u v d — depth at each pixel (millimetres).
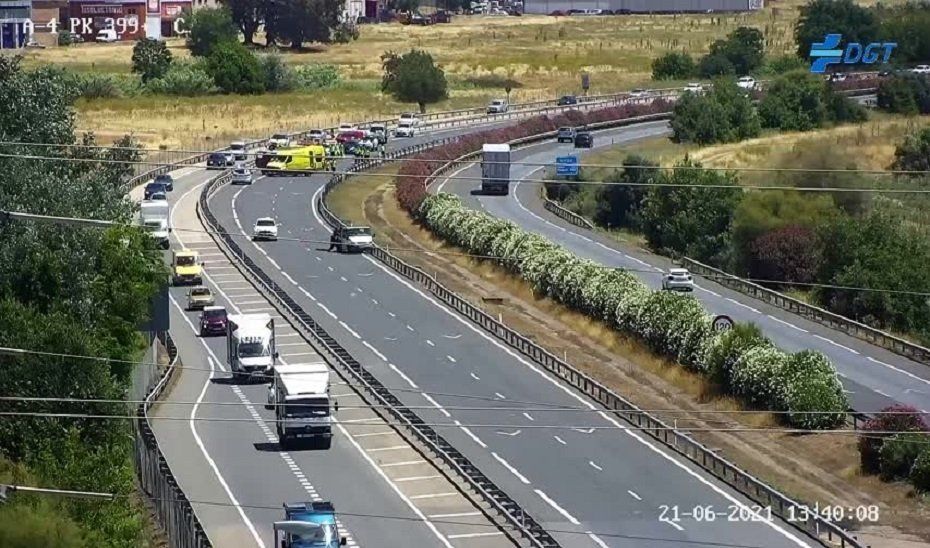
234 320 92750
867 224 111750
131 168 121062
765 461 75812
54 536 54625
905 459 71500
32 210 83000
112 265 85875
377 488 71625
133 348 85312
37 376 68125
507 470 74375
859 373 92312
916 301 105188
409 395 88125
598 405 85938
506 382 91062
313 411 77688
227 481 72750
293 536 59844
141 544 61125
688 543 63062
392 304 112062
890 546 62969
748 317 106188
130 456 69938
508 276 119000
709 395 87125
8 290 79312
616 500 69375
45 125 98312
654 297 97500
